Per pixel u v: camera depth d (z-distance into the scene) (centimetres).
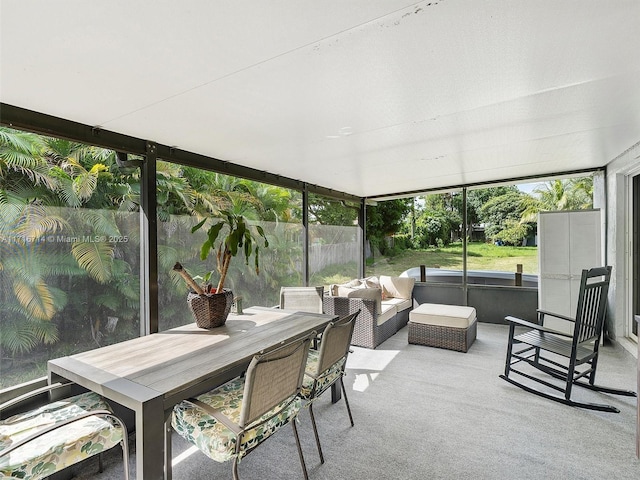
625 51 153
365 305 408
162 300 296
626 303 388
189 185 417
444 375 323
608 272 279
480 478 182
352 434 225
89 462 199
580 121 248
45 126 211
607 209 413
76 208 234
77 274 230
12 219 203
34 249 211
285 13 121
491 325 515
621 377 309
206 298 245
